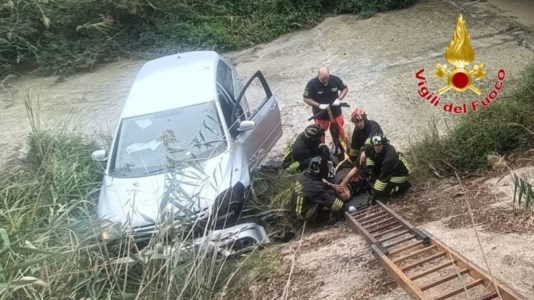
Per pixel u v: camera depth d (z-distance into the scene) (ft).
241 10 47.55
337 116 24.90
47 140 25.09
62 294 12.17
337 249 16.98
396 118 27.30
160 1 46.29
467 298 12.14
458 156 20.66
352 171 20.97
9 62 43.21
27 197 19.65
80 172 22.13
